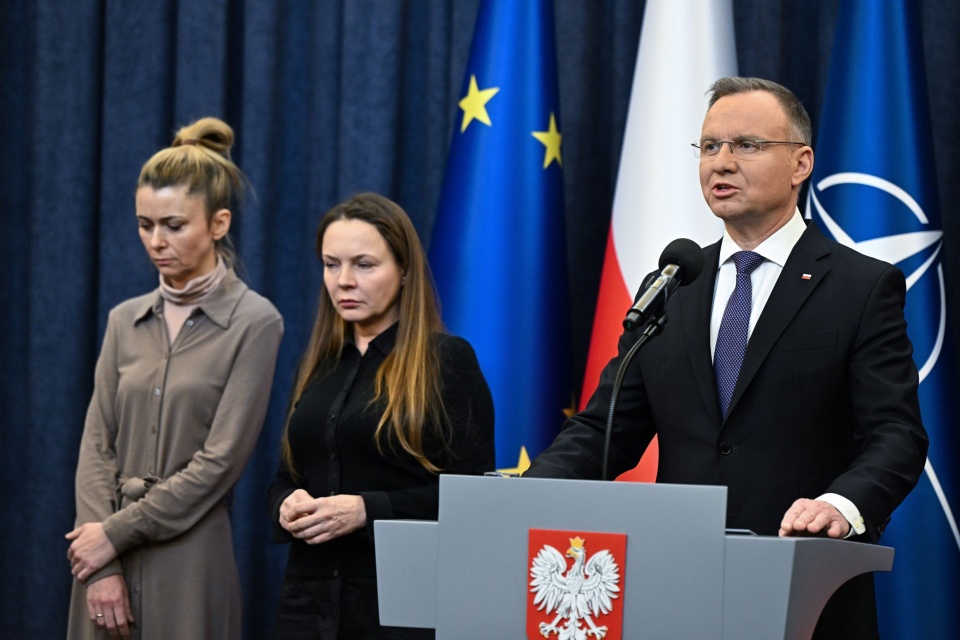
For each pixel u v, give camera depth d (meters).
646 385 3.88
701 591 2.61
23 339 7.50
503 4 6.34
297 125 7.35
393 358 4.55
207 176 5.33
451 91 7.00
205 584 5.04
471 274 6.01
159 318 5.34
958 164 6.43
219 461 5.05
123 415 5.24
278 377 7.19
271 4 7.19
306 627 4.37
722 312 3.89
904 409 3.51
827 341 3.66
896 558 5.26
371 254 4.62
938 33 6.48
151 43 7.26
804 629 2.66
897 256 5.48
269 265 7.19
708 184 3.87
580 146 6.89
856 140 5.62
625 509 2.69
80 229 7.27
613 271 5.93
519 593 2.76
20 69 7.60
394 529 2.90
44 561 7.13
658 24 6.07
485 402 4.63
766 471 3.62
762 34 6.63
